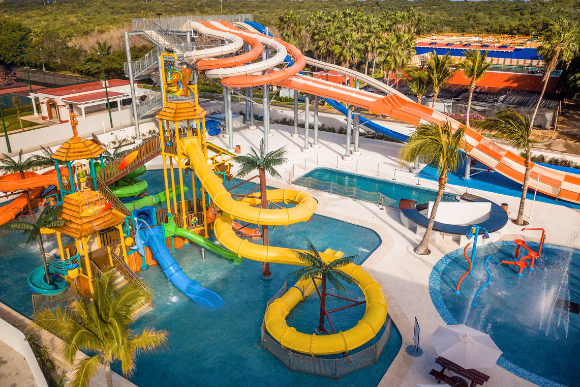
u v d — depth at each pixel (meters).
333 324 21.05
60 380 17.30
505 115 29.97
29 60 95.19
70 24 132.38
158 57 46.38
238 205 22.72
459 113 60.12
